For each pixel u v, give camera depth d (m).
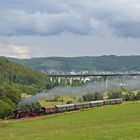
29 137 59.78
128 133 55.09
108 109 129.75
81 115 113.88
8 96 150.38
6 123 98.75
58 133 62.53
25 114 119.00
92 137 53.56
